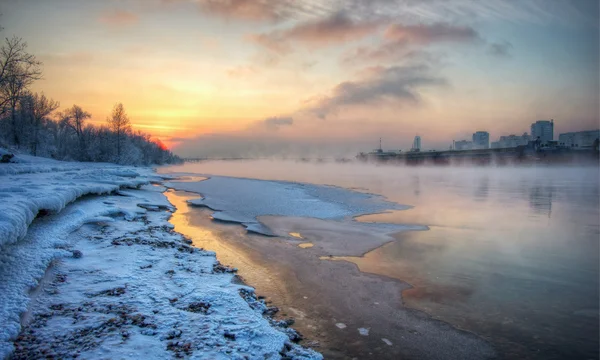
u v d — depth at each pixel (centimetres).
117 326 564
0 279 648
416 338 657
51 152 6353
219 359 496
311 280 938
